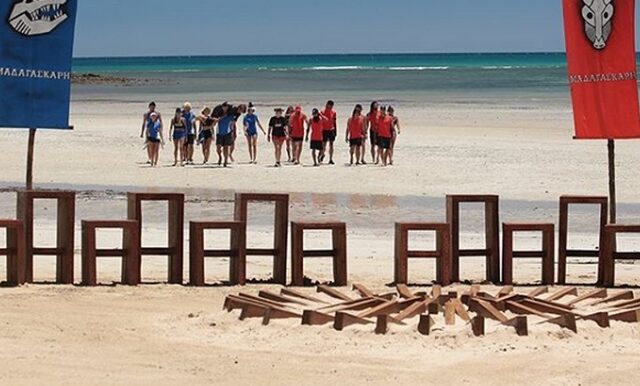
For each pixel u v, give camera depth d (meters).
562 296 13.81
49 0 15.81
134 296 14.62
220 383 10.34
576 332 11.98
